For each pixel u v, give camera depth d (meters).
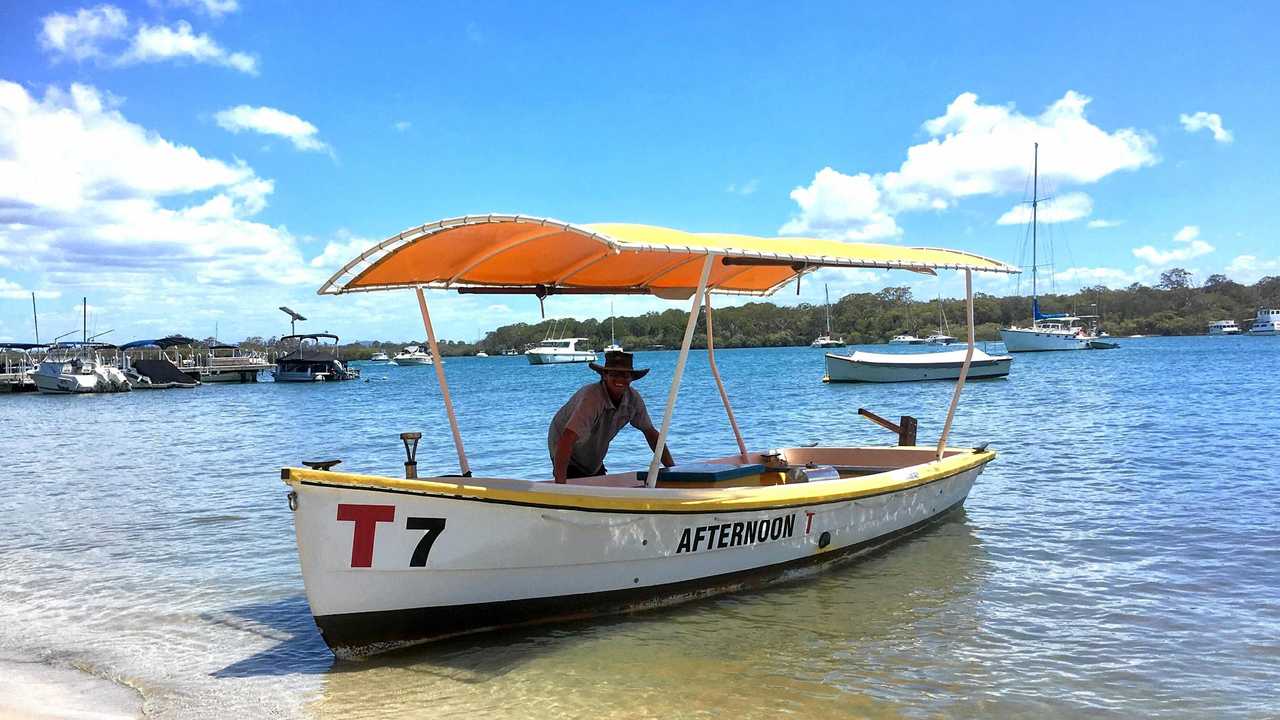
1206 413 20.97
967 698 4.91
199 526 10.24
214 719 4.74
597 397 6.47
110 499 12.48
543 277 7.00
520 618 5.86
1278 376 36.06
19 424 31.67
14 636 6.29
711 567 6.62
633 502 5.92
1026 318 128.25
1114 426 18.75
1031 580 7.20
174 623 6.55
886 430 19.88
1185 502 10.12
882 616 6.35
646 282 7.86
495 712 4.76
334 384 72.38
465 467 6.85
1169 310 148.12
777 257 6.07
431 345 6.77
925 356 41.84
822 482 7.48
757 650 5.67
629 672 5.29
